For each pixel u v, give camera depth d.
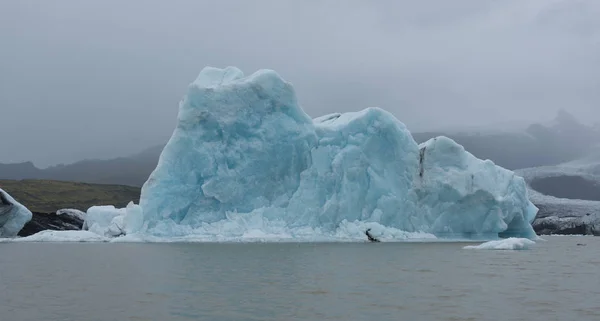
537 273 19.77
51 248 33.94
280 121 38.91
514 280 17.80
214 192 37.31
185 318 11.81
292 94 39.44
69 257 26.45
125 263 23.02
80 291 15.31
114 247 32.88
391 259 24.72
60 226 61.22
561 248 36.53
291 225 37.59
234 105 38.28
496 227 41.31
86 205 111.44
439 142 41.00
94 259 25.02
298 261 23.64
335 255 26.56
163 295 14.58
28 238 44.31
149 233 37.00
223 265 21.89
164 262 23.19
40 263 23.47
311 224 37.72
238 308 12.84
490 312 12.46
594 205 86.06
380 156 40.34
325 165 38.84
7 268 21.42
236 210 37.84
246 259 24.39
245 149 38.16
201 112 37.78
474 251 30.28
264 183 38.34
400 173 40.28
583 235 71.50
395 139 40.25
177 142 37.88
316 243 35.81
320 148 39.16
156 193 37.38
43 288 15.95
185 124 37.75
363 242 37.28
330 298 14.13
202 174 37.44
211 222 37.59
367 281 17.30
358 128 39.88
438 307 12.98
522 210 45.16
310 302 13.58
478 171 41.16
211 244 34.44
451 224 40.84
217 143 37.94
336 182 38.38
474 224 41.09
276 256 25.91
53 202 109.62
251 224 37.44
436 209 40.62
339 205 38.22
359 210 39.06
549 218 78.19
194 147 37.56
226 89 38.28
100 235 46.22
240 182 37.88
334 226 38.16
